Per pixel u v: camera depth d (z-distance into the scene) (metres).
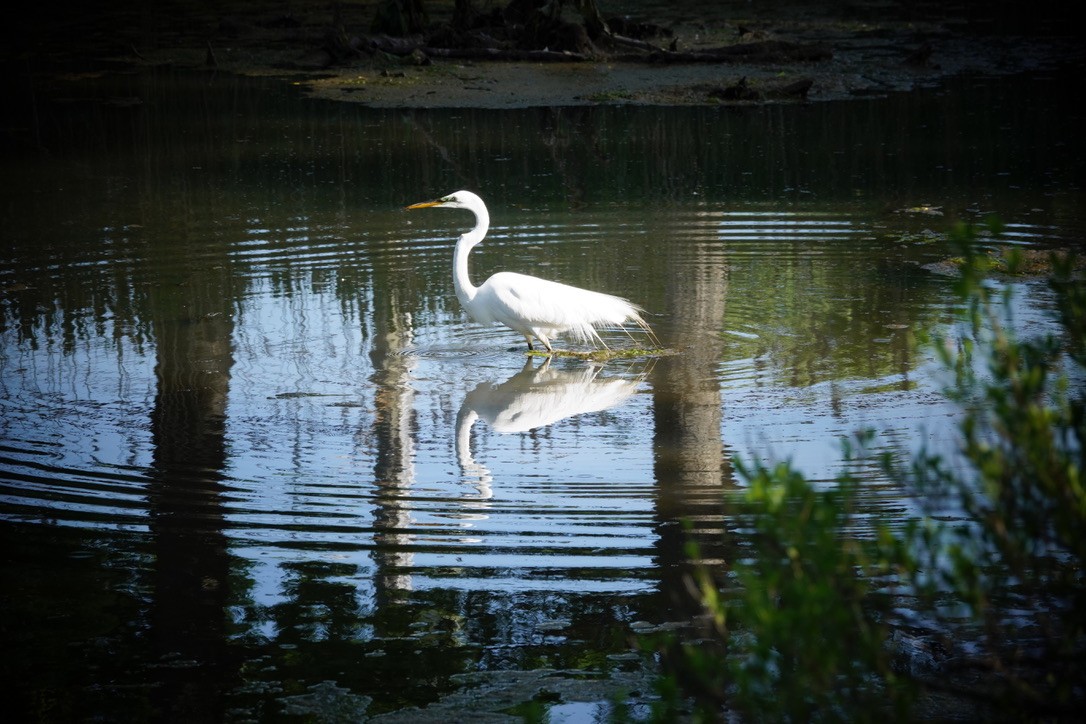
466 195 14.08
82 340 14.22
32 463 10.70
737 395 12.27
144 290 16.22
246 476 10.47
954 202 20.06
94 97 31.52
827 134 25.94
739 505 9.71
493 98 30.53
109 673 7.59
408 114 28.88
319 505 9.89
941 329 13.88
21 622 8.16
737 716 6.94
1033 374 5.18
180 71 35.31
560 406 12.20
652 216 19.91
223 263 17.50
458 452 11.02
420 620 8.20
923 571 8.00
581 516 9.63
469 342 14.35
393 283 16.59
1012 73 32.69
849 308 14.98
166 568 8.87
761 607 5.11
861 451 10.48
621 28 37.72
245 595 8.50
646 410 12.01
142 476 10.45
